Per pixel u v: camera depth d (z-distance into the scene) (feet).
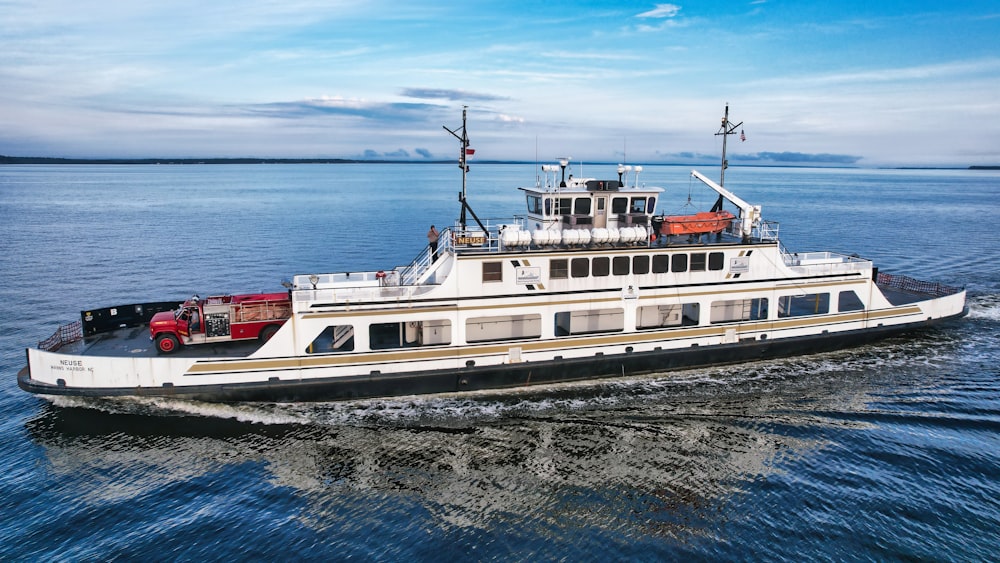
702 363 109.29
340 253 240.12
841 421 91.71
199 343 96.27
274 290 182.09
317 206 444.55
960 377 107.14
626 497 73.41
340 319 92.02
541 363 99.86
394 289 93.71
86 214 390.63
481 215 377.71
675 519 69.36
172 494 74.59
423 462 80.94
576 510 71.00
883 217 380.99
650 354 104.58
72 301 167.53
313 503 72.64
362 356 93.45
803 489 74.74
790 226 331.98
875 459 81.25
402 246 256.73
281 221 346.74
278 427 89.15
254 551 64.69
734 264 107.14
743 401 98.22
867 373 108.68
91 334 101.14
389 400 96.58
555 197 105.70
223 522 69.41
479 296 96.53
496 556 63.67
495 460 81.46
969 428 89.40
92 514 71.00
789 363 112.68
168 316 95.71
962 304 127.75
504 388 100.63
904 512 70.13
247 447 84.38
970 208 453.58
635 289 102.89
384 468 79.71
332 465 80.43
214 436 86.89
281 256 233.35
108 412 92.22
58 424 89.66
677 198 549.95
